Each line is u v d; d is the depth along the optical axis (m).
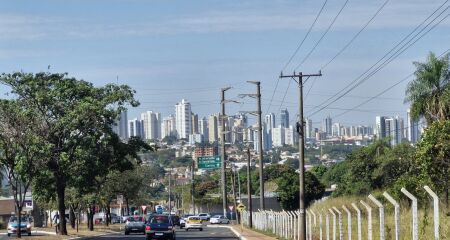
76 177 52.16
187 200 142.25
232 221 97.94
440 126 33.22
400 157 66.06
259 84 67.44
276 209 113.50
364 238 29.83
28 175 48.62
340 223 27.64
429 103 50.44
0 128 47.09
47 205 82.12
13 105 49.50
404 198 41.75
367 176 72.44
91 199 65.44
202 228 77.62
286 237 45.69
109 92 52.97
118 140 54.00
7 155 47.97
